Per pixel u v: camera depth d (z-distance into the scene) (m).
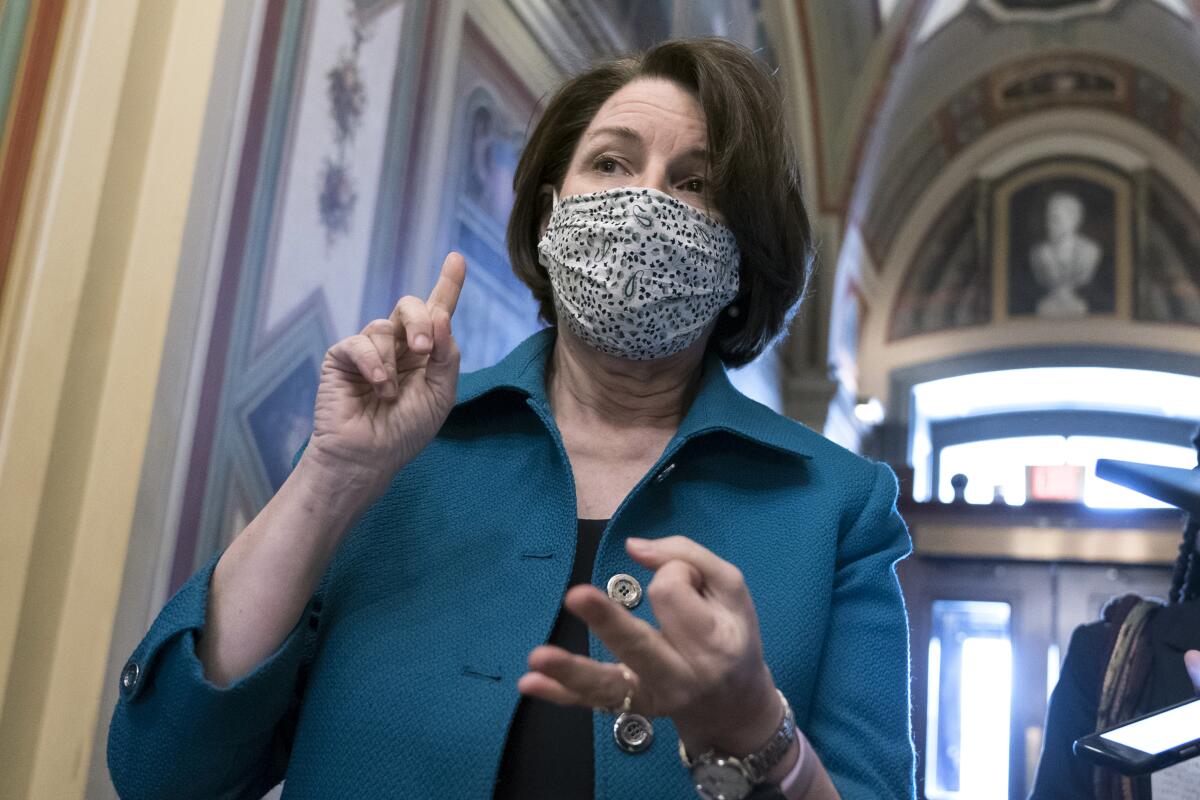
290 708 1.38
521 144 5.61
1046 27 13.37
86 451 2.82
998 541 6.76
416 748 1.20
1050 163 14.56
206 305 3.13
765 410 1.50
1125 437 14.65
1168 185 14.04
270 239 3.50
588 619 0.92
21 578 2.58
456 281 1.31
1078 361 13.98
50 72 2.79
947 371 14.40
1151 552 6.53
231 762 1.26
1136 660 1.97
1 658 2.53
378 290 4.19
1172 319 13.87
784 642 1.26
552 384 1.55
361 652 1.27
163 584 2.95
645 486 1.35
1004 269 14.53
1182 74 13.06
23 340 2.64
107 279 2.90
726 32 8.32
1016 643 6.71
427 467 1.43
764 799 1.03
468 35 4.99
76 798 2.64
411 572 1.33
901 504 7.00
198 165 3.09
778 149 1.46
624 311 1.37
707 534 1.36
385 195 4.25
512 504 1.38
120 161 2.96
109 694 2.73
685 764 1.07
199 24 3.17
